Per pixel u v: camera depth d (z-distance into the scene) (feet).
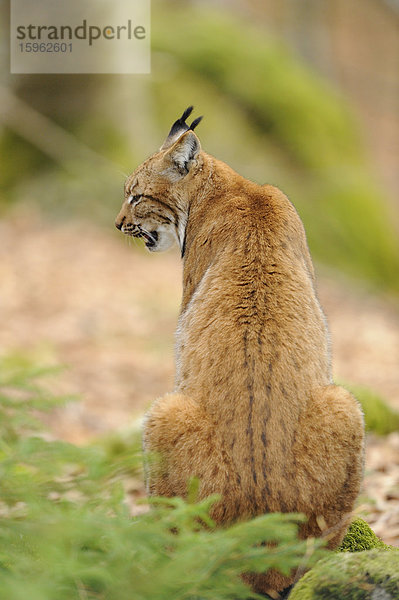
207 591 12.01
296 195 74.38
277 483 16.31
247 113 80.84
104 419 42.75
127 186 23.22
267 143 79.66
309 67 120.47
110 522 11.78
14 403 17.37
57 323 55.21
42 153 70.03
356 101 124.16
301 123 81.82
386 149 110.83
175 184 21.80
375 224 78.89
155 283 61.82
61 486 13.26
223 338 17.43
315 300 18.61
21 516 12.25
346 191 78.64
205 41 84.48
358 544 19.43
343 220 76.02
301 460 16.56
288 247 18.83
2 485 12.55
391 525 24.85
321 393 17.16
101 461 13.79
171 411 16.96
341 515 17.17
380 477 29.78
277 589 16.38
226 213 19.80
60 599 11.16
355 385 37.24
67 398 18.20
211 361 17.35
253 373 16.85
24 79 68.13
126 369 49.65
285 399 16.78
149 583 11.28
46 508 11.93
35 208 68.44
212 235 19.75
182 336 18.79
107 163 68.18
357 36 142.82
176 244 23.48
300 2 126.31
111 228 67.21
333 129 85.51
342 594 13.74
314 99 85.25
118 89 69.51
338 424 16.85
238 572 12.79
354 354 53.67
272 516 12.52
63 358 50.19
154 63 78.74
